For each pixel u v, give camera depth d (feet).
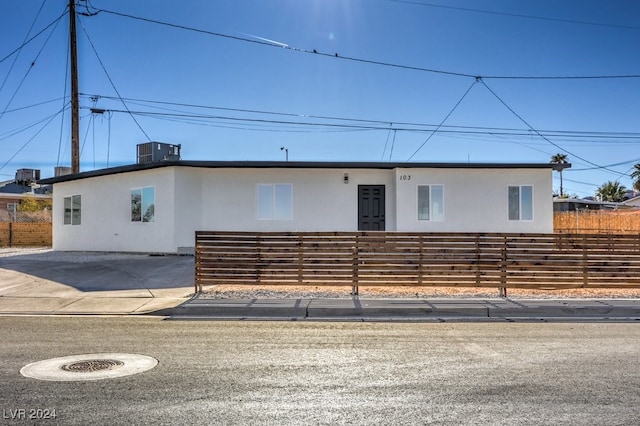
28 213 122.52
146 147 69.72
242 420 14.46
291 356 21.54
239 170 63.93
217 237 37.78
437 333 26.43
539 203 63.31
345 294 37.45
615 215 100.22
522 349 22.85
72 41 76.02
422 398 16.33
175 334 26.00
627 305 32.91
